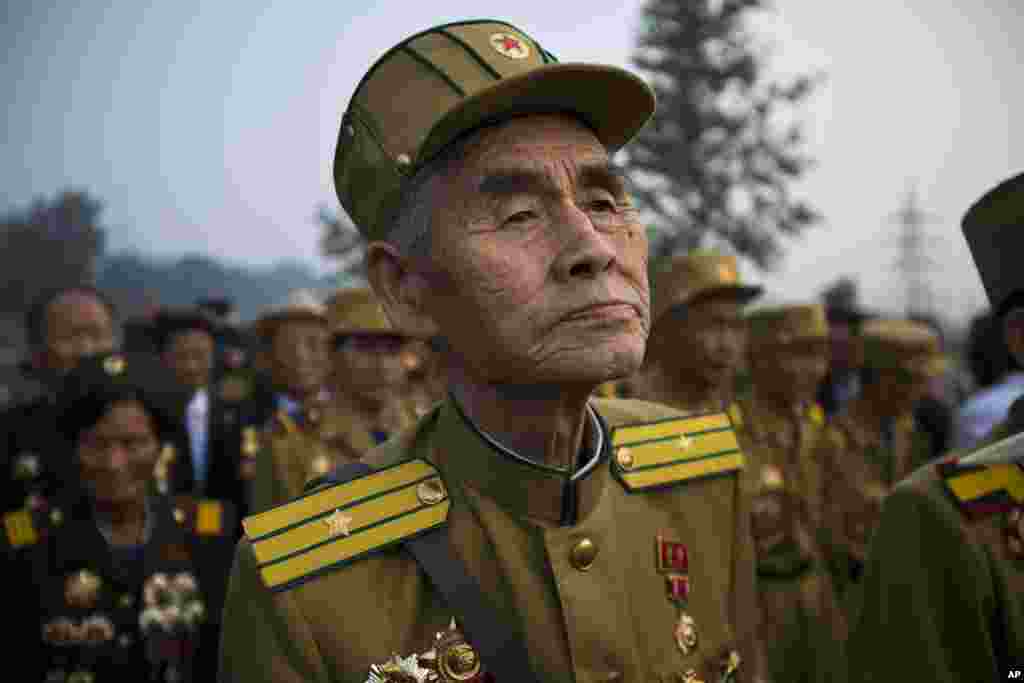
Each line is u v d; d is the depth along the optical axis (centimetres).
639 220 124
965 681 165
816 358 407
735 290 354
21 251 3809
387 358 424
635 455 142
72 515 256
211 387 559
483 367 117
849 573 414
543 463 127
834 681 369
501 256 112
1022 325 179
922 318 650
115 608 247
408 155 120
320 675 121
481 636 121
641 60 1941
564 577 123
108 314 422
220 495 495
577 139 118
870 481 423
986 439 184
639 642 130
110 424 249
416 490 132
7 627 240
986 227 182
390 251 126
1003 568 164
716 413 158
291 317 523
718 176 1853
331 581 125
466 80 119
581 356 109
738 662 139
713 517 147
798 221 1859
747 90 1898
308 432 423
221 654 131
